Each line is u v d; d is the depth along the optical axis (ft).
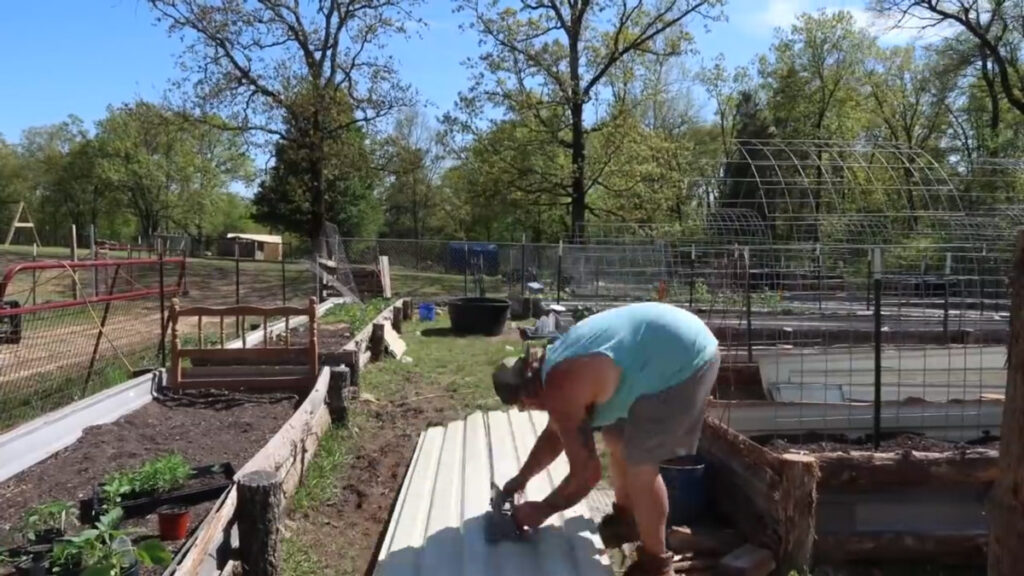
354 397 26.22
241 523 12.05
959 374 22.72
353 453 20.80
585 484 12.75
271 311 24.41
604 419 12.05
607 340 11.32
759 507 13.64
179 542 12.64
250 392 24.03
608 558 12.91
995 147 96.12
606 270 61.87
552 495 13.29
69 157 178.81
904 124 114.32
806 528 12.71
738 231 72.28
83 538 10.67
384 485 18.58
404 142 92.07
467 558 12.88
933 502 14.71
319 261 60.59
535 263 67.46
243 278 84.84
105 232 192.75
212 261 100.27
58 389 24.07
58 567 10.69
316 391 20.74
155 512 13.93
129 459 17.06
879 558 14.38
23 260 84.07
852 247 44.78
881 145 69.26
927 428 19.30
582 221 86.07
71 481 15.56
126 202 170.71
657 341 11.29
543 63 83.10
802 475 12.69
